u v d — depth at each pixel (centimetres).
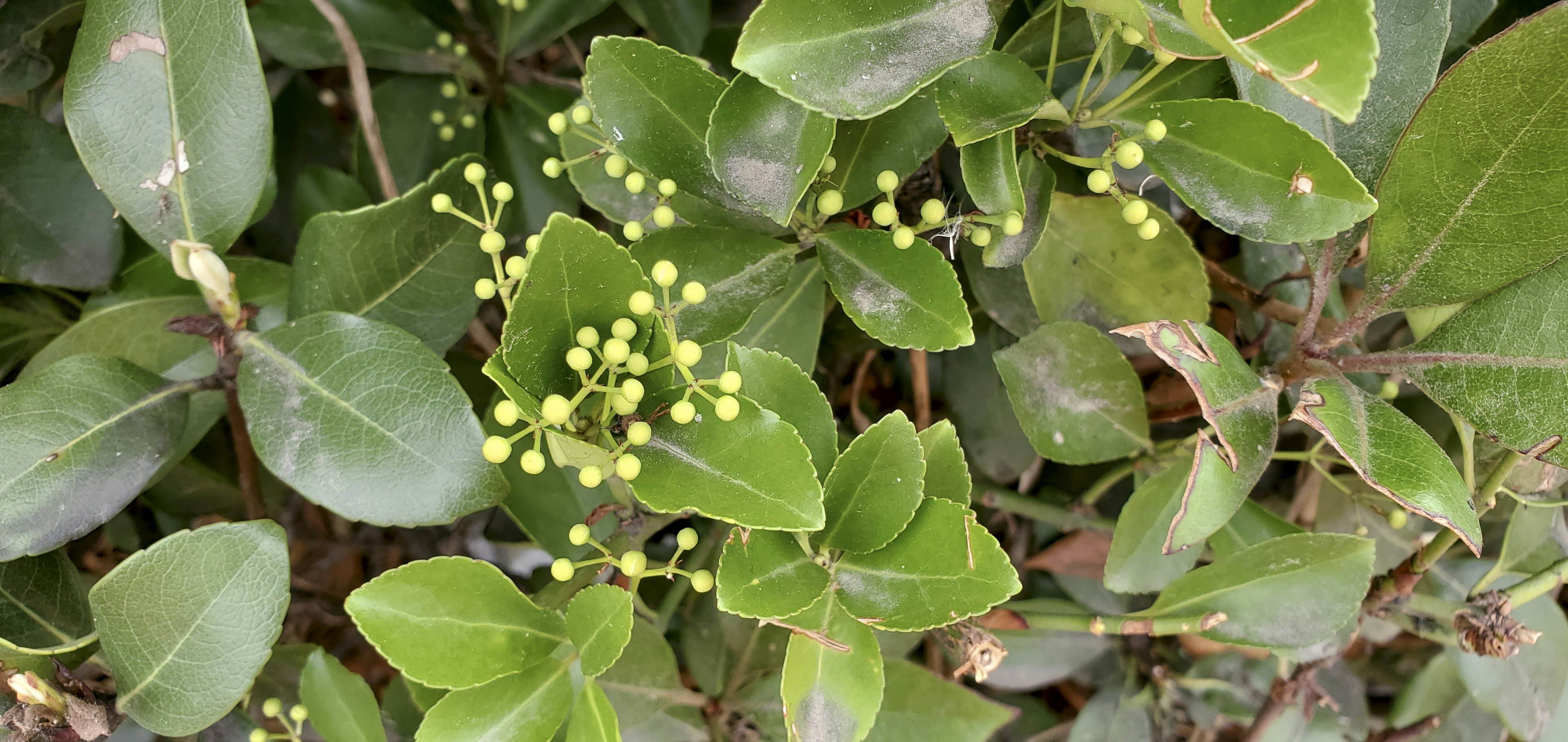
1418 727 44
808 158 24
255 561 26
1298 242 25
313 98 45
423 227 31
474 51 42
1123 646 44
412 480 26
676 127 26
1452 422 38
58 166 31
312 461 26
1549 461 25
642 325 22
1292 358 29
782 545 24
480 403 39
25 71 37
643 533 31
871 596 24
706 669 40
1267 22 19
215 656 26
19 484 26
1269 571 30
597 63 26
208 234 28
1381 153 28
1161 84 30
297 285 30
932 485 27
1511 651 31
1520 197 25
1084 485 42
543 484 35
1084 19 31
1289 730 42
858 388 42
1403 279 27
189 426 32
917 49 23
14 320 35
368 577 45
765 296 28
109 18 27
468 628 25
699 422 23
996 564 23
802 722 24
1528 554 33
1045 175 27
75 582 31
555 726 26
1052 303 33
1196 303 32
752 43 22
